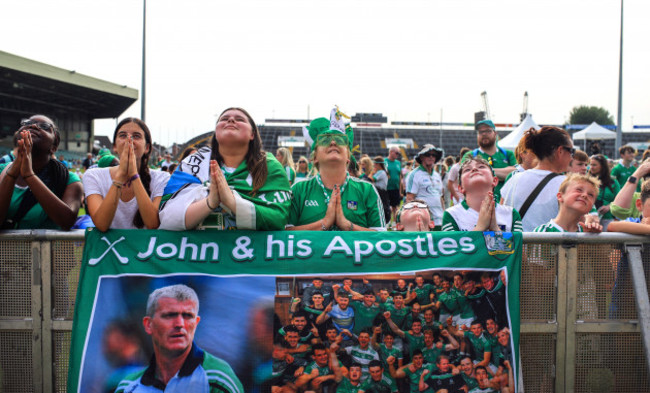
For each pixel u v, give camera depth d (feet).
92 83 181.98
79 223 10.36
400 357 8.75
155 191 10.27
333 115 11.16
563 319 9.28
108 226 8.79
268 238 8.95
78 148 221.25
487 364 8.78
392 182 40.32
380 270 8.86
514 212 10.27
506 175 19.89
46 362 9.11
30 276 9.12
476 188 10.28
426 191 26.76
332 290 8.79
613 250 9.39
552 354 9.32
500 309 8.91
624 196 13.05
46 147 9.95
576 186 10.25
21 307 9.14
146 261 8.75
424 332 8.81
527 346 9.31
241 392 8.51
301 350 8.65
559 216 10.62
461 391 8.73
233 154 9.55
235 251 8.83
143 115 66.59
